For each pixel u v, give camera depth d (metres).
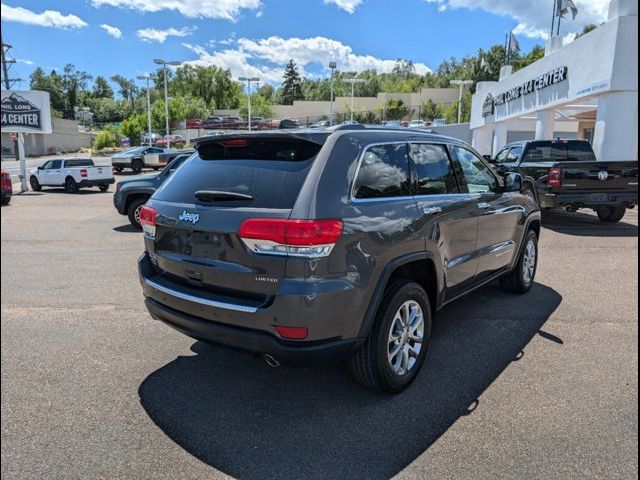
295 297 2.72
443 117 65.75
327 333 2.84
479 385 3.49
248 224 2.83
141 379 3.63
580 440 2.83
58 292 5.90
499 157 12.92
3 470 2.60
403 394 3.38
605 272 6.59
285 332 2.78
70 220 12.76
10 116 21.75
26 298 5.66
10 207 16.11
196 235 3.12
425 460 2.68
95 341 4.35
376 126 3.63
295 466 2.64
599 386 3.45
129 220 12.05
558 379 3.56
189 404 3.27
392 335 3.31
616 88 12.76
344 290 2.86
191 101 92.75
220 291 3.05
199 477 2.56
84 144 79.56
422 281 3.79
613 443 2.80
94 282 6.37
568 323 4.67
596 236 9.28
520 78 19.66
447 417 3.09
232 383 3.56
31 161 50.25
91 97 147.00
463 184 4.25
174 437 2.90
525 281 5.55
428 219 3.52
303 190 2.85
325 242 2.77
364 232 2.98
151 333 4.54
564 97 15.75
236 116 90.06
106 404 3.27
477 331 4.48
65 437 2.90
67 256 8.06
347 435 2.91
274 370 3.76
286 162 3.09
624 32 12.51
